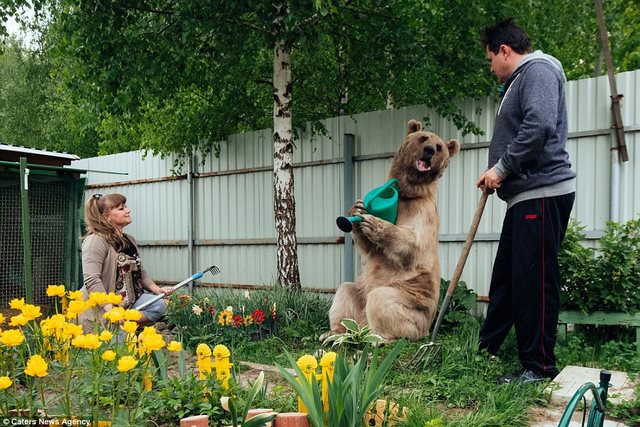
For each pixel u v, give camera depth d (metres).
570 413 1.74
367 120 7.28
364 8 6.89
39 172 7.20
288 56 6.86
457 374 3.82
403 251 4.75
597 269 4.87
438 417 2.83
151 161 9.77
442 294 5.83
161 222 9.70
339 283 7.55
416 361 4.04
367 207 4.93
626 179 5.63
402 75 6.98
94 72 6.93
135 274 4.89
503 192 3.79
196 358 4.69
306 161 7.86
